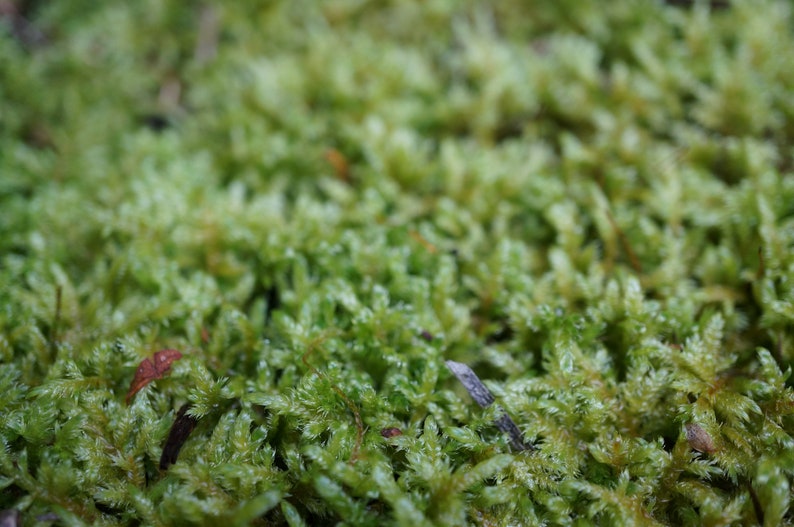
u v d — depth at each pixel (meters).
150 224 0.23
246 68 0.28
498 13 0.29
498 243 0.23
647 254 0.23
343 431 0.20
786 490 0.19
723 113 0.25
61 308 0.22
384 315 0.21
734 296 0.22
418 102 0.27
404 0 0.29
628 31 0.27
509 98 0.26
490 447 0.20
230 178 0.26
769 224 0.22
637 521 0.19
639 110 0.26
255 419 0.20
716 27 0.27
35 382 0.21
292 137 0.26
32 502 0.19
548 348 0.21
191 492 0.19
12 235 0.24
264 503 0.19
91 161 0.26
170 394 0.21
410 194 0.25
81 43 0.29
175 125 0.28
